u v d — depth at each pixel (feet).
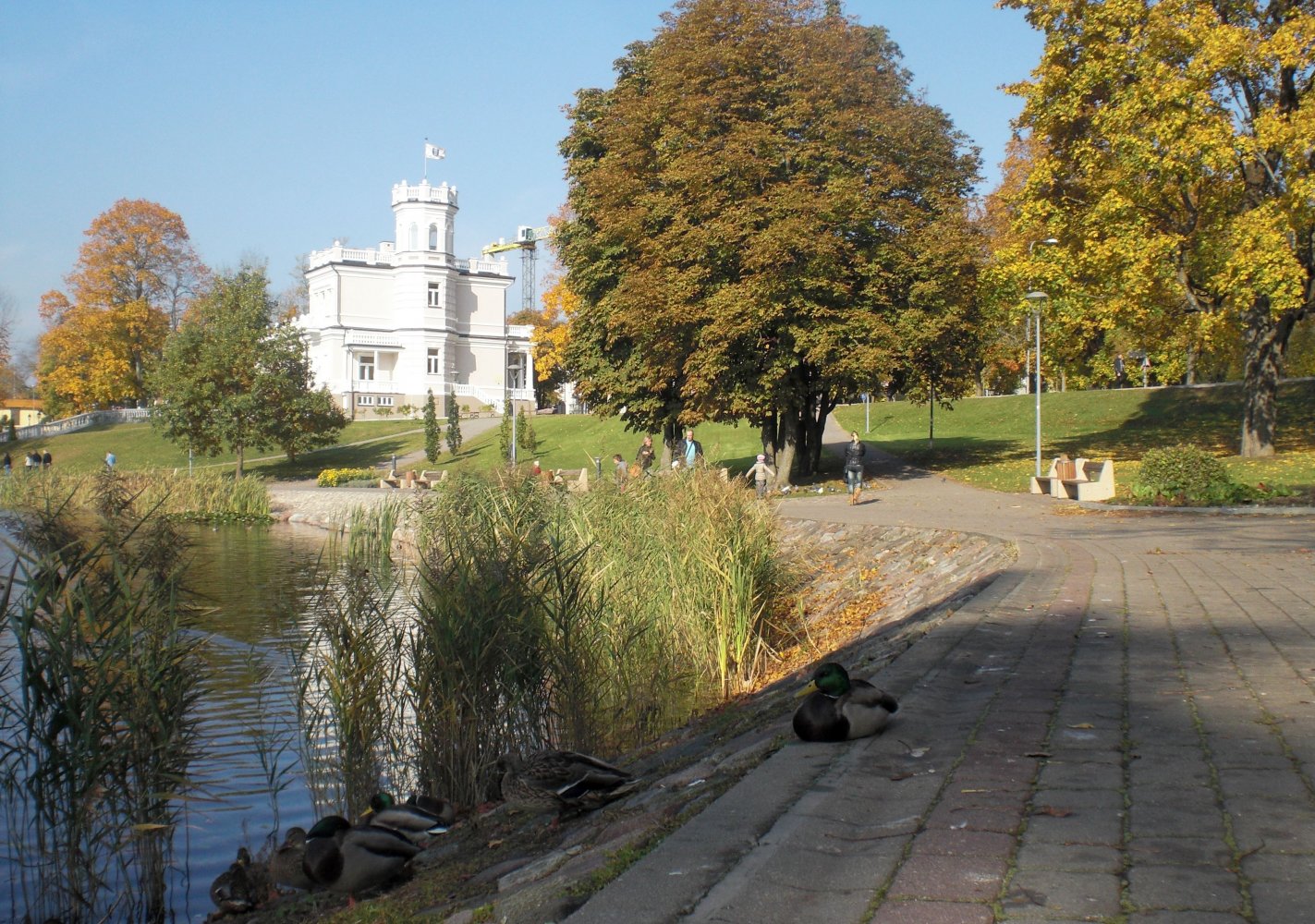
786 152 107.45
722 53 108.17
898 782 16.34
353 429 268.00
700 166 104.27
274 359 200.64
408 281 294.46
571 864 15.75
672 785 20.76
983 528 66.13
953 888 11.89
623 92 129.80
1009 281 114.11
